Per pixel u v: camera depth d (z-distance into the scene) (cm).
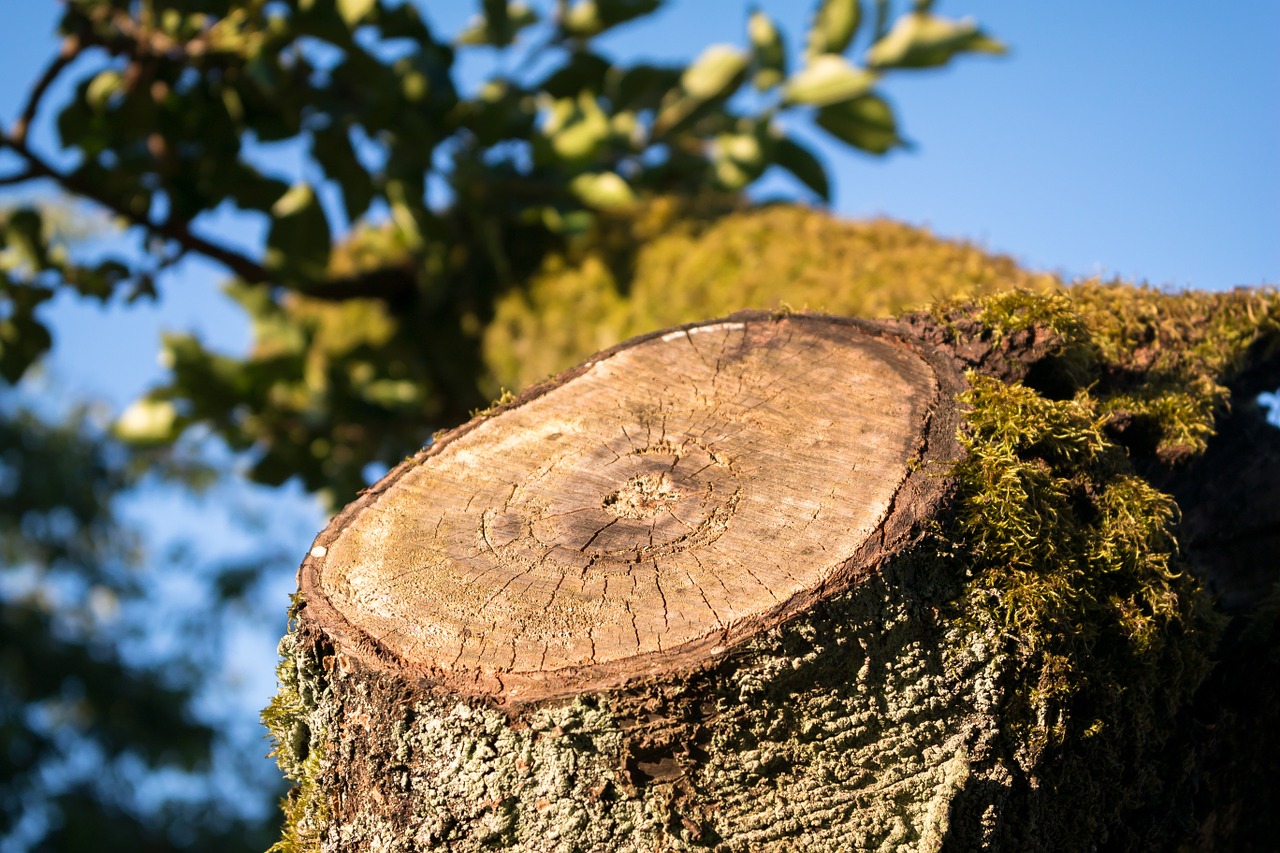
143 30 110
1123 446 77
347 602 72
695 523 72
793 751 70
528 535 73
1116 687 73
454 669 70
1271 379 84
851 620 70
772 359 77
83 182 115
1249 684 78
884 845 71
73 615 232
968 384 75
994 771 71
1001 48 114
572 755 68
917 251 99
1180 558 77
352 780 72
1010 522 72
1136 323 80
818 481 73
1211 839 78
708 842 70
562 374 78
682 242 110
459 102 113
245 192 113
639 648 69
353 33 108
